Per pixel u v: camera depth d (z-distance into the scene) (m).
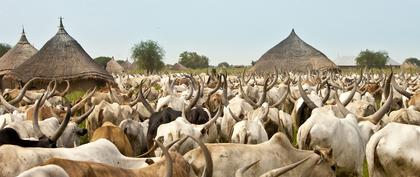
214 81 32.22
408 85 32.06
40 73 38.53
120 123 14.46
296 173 8.88
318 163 8.90
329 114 11.16
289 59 67.75
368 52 95.25
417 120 13.35
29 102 21.56
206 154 6.86
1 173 7.58
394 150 8.83
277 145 9.06
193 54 123.69
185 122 11.72
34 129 10.59
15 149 7.84
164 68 95.94
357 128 11.13
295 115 17.31
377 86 27.11
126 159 8.83
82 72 38.72
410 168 8.78
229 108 14.76
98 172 6.62
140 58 89.19
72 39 41.03
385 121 13.36
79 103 17.25
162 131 11.27
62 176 5.98
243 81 33.16
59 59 39.28
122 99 23.02
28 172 5.77
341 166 10.78
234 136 12.05
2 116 13.94
